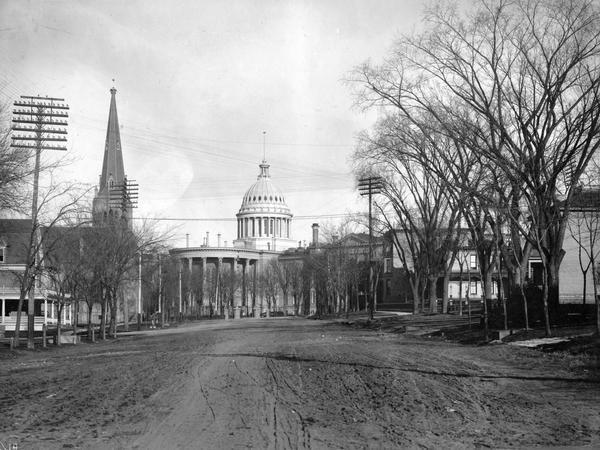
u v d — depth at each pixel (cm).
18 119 3466
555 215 3002
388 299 9781
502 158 2931
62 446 858
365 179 5400
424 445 869
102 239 4288
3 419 1058
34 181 3238
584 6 2880
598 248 4769
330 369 1758
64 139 3547
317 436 916
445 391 1342
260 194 16138
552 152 3175
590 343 2138
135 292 7562
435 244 5209
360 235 9281
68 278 4131
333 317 8250
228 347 2808
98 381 1585
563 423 1023
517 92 3134
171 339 4000
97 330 6084
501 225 3738
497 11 3272
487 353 2247
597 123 2941
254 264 14400
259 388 1396
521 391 1352
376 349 2527
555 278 3112
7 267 5716
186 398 1266
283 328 5406
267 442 878
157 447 852
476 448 858
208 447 850
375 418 1049
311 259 9425
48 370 2008
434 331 3756
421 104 3397
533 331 2777
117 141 9069
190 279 10600
